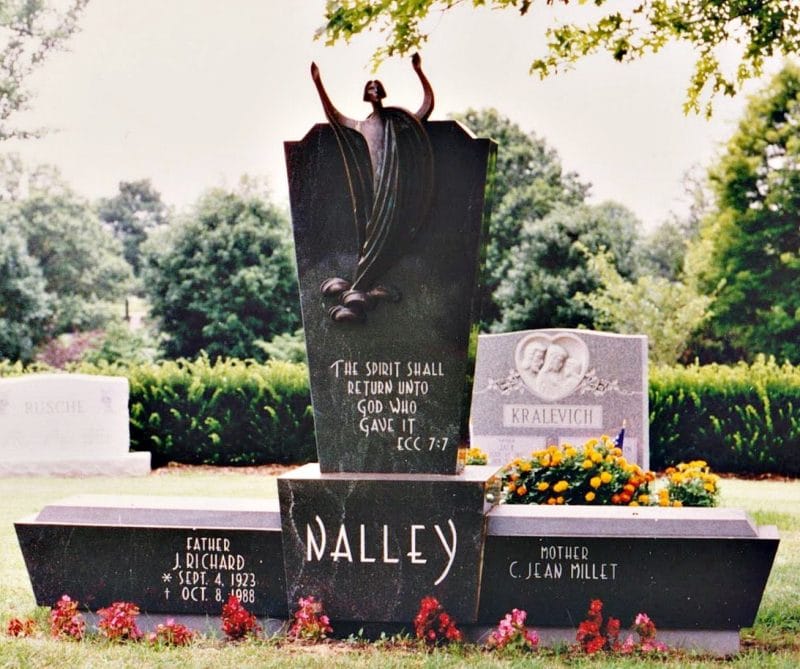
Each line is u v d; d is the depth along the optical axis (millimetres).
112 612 6906
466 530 6758
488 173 6918
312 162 7016
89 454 16922
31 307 29500
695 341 28312
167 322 29844
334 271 7020
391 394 6988
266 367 19281
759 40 9898
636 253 31125
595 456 8891
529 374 13750
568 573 6734
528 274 28625
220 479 16766
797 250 27969
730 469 18047
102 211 36344
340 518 6848
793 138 28078
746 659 6473
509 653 6555
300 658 6395
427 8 9352
